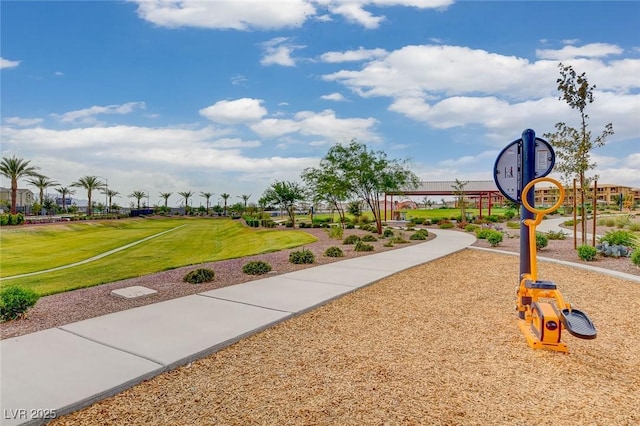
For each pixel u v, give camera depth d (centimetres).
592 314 511
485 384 308
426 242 1517
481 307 542
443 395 289
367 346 391
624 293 616
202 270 705
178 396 284
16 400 263
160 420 252
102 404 270
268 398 282
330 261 966
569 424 253
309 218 4775
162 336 396
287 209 3453
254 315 475
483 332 436
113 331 412
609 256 977
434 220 3331
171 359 336
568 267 855
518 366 344
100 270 1257
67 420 250
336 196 2470
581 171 1091
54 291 649
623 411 269
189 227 4612
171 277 750
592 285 677
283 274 770
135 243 2600
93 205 8275
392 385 305
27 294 464
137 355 345
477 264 927
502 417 260
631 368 342
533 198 483
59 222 4531
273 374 323
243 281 702
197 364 342
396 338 415
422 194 3850
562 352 376
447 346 392
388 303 561
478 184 3856
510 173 507
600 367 343
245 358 357
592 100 1046
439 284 694
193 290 627
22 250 2175
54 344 372
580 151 1068
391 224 3253
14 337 392
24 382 290
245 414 260
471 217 3584
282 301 546
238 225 4153
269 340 405
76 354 347
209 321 450
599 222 2328
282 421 252
